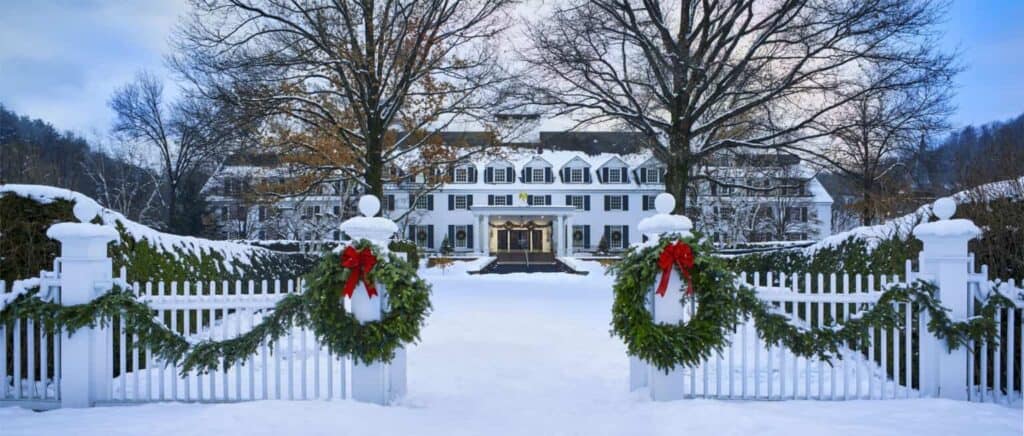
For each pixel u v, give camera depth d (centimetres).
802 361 775
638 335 522
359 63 1738
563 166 5384
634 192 5322
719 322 529
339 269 523
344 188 3014
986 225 646
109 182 4319
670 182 1800
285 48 1703
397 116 2161
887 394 557
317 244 2962
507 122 2078
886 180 2058
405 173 2230
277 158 2103
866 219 2109
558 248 4922
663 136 2094
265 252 1327
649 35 1884
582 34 1769
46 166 3362
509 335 929
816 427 449
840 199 4819
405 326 522
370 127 1823
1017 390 564
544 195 5319
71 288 525
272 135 1959
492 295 1575
